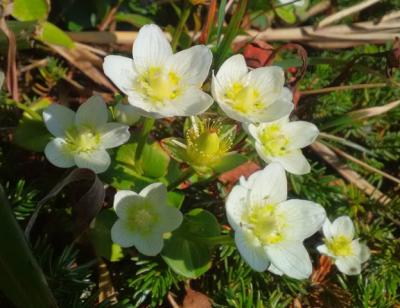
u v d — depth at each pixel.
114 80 0.10
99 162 0.11
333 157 0.15
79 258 0.12
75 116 0.11
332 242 0.13
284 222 0.10
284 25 0.18
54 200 0.12
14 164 0.12
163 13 0.17
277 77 0.11
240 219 0.10
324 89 0.15
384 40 0.17
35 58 0.15
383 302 0.13
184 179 0.11
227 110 0.11
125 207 0.10
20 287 0.09
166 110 0.10
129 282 0.11
